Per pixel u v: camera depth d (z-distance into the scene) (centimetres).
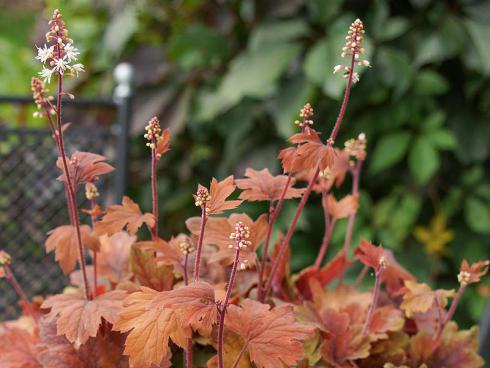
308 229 221
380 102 218
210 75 241
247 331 77
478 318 208
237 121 222
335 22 207
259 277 87
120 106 167
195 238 88
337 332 88
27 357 87
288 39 219
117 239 99
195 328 76
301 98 207
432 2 217
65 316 80
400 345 90
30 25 386
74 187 82
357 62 80
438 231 216
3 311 168
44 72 77
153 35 253
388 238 212
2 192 168
